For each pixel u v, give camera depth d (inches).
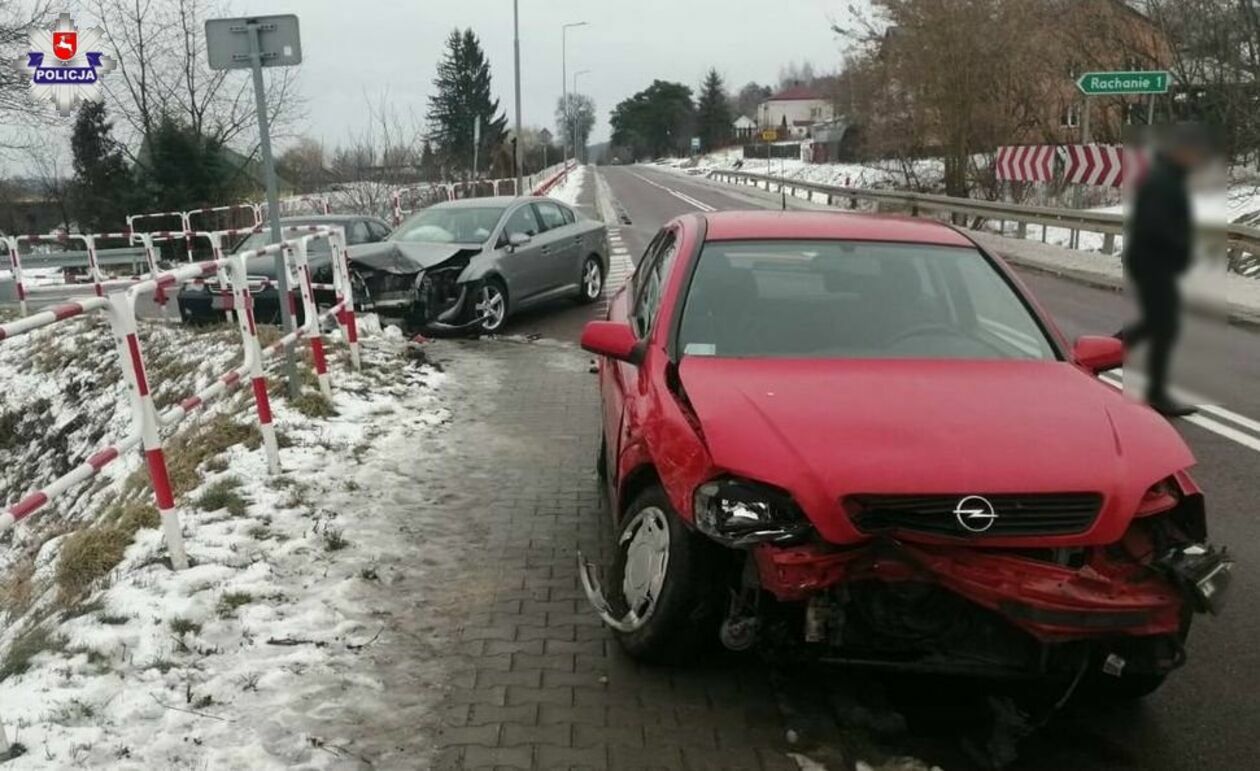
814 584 118.0
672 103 5270.7
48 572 228.7
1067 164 761.0
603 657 148.8
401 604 166.7
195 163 1154.7
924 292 173.9
